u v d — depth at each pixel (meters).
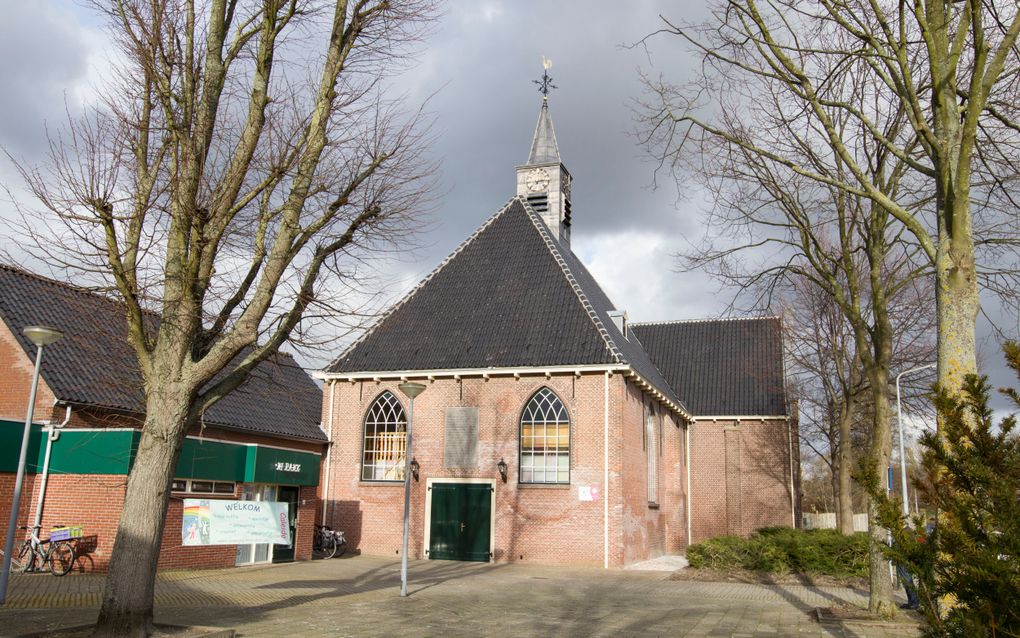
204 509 17.98
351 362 29.69
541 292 29.48
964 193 10.12
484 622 13.56
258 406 26.62
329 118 12.27
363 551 28.20
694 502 37.22
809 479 68.88
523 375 27.39
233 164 11.66
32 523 19.30
